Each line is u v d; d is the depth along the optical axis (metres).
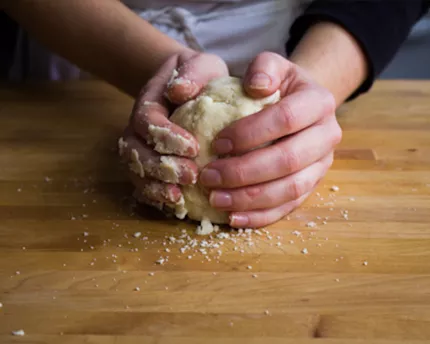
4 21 0.81
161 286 0.44
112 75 0.61
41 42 0.63
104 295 0.43
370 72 0.60
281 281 0.44
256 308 0.42
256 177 0.46
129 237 0.48
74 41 0.61
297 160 0.47
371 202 0.51
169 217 0.50
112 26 0.59
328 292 0.43
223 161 0.46
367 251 0.46
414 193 0.52
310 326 0.41
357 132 0.61
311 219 0.49
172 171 0.47
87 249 0.47
